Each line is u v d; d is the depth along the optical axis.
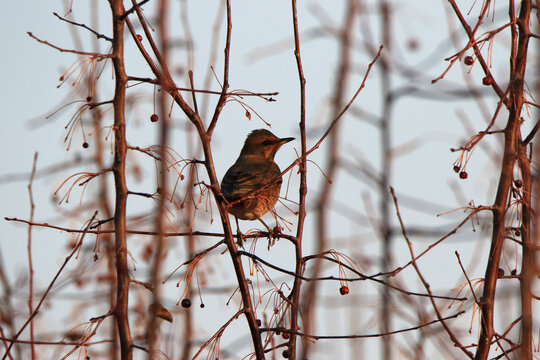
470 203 10.28
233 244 10.59
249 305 10.32
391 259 10.62
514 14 10.40
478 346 9.84
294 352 10.34
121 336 9.62
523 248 9.92
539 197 9.83
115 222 10.05
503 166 10.11
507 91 9.75
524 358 9.38
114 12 10.39
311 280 9.93
